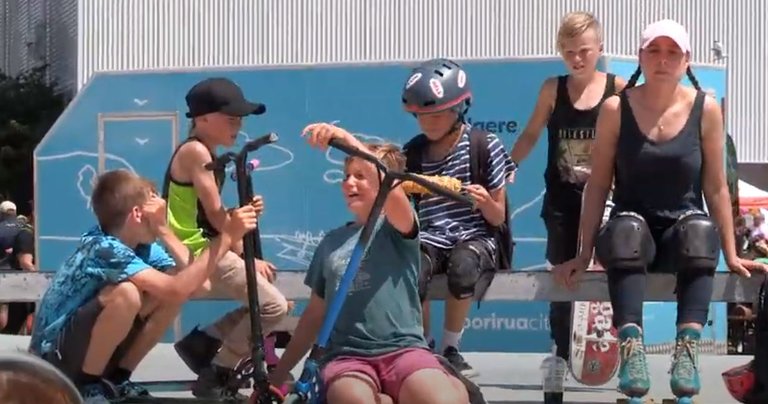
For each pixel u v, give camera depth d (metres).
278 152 12.01
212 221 5.61
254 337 4.74
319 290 4.72
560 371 5.98
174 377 6.87
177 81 12.17
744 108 28.44
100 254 5.02
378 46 27.62
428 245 5.77
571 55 6.70
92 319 5.01
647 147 5.39
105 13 27.09
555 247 6.92
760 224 15.83
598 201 5.66
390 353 4.49
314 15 27.52
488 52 27.58
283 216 12.02
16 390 3.60
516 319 11.58
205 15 27.31
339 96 11.83
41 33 32.03
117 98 12.36
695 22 28.12
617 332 5.37
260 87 11.99
